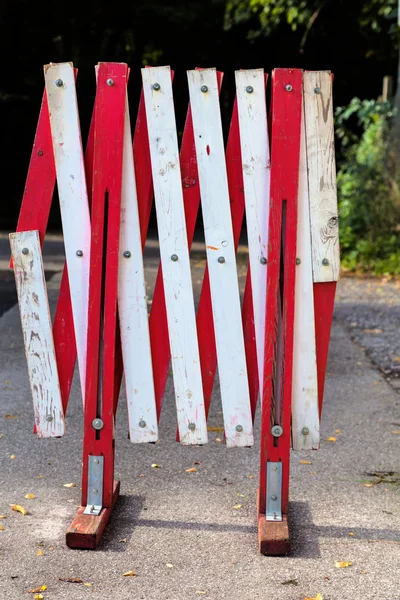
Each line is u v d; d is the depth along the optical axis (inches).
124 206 155.9
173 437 224.1
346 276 570.9
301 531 162.9
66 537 152.9
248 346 163.8
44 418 163.2
